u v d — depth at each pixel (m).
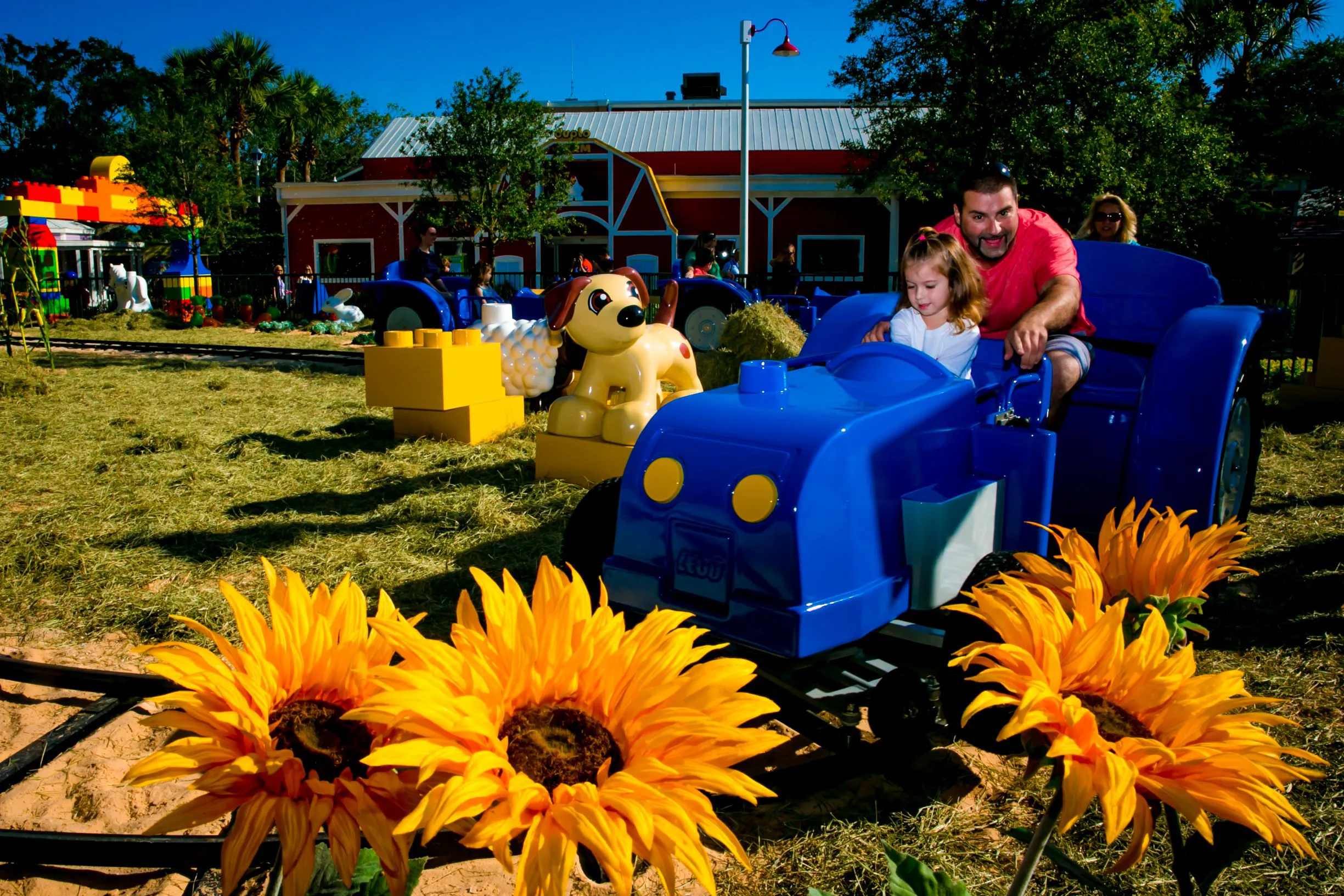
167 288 23.36
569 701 0.93
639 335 5.77
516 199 21.17
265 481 5.91
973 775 2.72
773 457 2.42
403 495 5.65
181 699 0.83
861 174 19.61
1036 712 0.86
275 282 24.77
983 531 2.71
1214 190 17.09
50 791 2.56
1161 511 3.37
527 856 0.74
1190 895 1.06
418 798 0.86
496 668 0.89
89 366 11.88
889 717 2.60
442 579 4.27
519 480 6.00
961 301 3.10
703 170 27.59
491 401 7.33
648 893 2.17
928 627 2.67
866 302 4.01
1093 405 3.82
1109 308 4.07
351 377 11.15
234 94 35.69
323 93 39.00
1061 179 15.23
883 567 2.53
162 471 6.07
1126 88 15.73
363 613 0.98
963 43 16.17
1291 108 19.86
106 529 4.80
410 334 7.05
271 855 2.14
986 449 2.81
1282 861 2.26
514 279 24.02
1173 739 0.90
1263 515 5.22
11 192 24.94
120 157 27.55
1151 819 0.85
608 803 0.77
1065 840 2.35
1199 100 17.62
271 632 0.93
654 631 0.94
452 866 2.27
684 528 2.50
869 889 2.20
